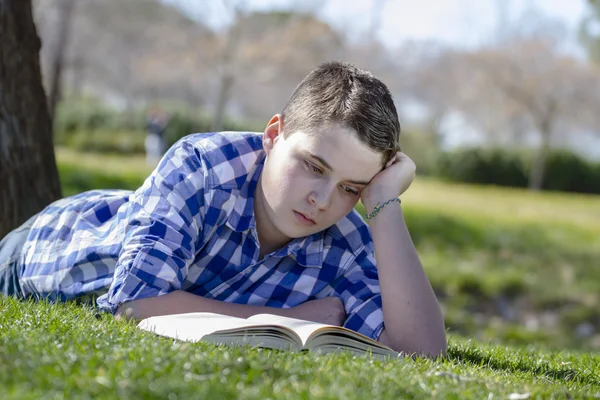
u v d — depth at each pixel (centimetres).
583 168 3756
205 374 205
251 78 3747
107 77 4600
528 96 4019
